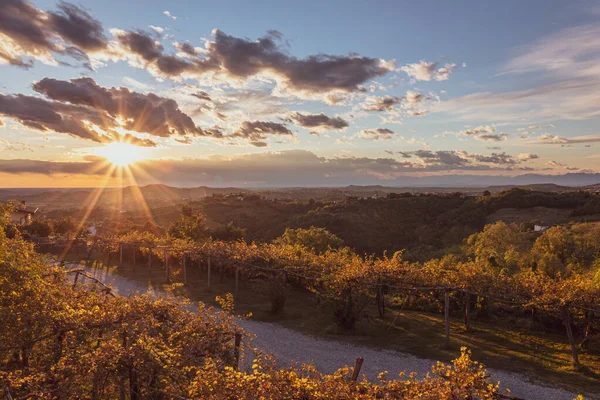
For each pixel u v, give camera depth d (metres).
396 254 17.81
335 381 5.18
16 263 6.94
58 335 6.38
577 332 13.81
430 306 18.14
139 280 24.41
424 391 5.00
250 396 4.63
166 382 5.36
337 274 15.34
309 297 20.06
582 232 25.55
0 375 5.04
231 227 36.16
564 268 20.59
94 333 6.60
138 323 6.69
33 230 41.44
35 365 6.11
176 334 6.51
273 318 16.33
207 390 4.82
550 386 9.79
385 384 5.50
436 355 12.22
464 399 4.80
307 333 14.43
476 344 13.12
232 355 6.84
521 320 15.64
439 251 36.12
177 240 26.38
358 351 12.57
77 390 5.32
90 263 31.19
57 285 8.30
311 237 28.12
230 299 8.05
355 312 14.73
